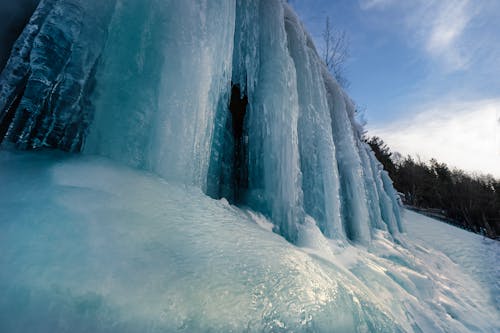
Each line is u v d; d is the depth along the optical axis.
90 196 1.09
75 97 1.58
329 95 4.93
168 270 0.89
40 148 1.42
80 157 1.43
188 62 1.82
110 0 1.78
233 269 1.06
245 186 3.04
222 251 1.15
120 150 1.58
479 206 19.62
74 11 1.61
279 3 3.27
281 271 1.21
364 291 1.75
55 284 0.69
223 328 0.79
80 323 0.65
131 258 0.87
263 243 1.44
